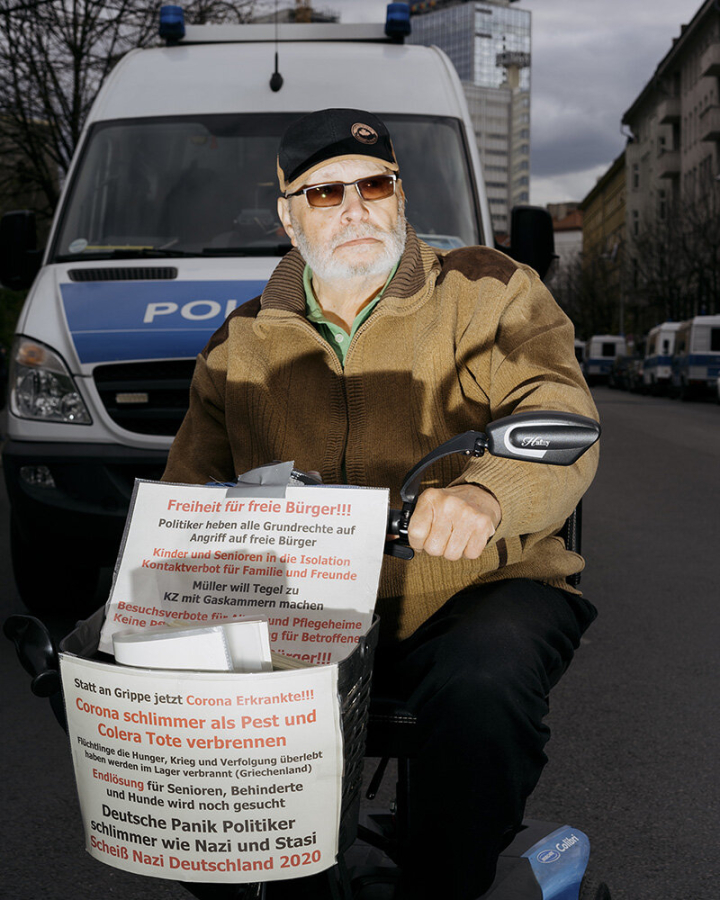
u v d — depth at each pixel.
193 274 5.32
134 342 5.03
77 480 5.05
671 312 59.88
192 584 1.84
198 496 1.88
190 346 4.97
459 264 2.45
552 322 2.35
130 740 1.57
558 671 2.15
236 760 1.54
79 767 1.64
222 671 1.55
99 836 1.63
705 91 63.38
